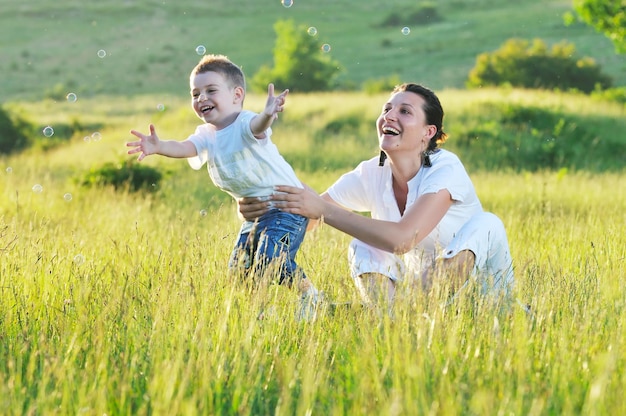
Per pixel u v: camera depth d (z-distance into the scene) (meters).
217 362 5.19
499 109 34.91
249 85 59.75
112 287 6.38
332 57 73.62
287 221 6.91
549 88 52.31
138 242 8.45
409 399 4.50
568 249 8.96
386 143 6.70
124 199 18.56
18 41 82.88
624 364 5.21
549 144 30.72
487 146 30.84
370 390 4.73
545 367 5.20
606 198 18.75
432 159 6.85
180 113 40.69
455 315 5.79
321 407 4.72
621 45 36.53
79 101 60.34
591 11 36.34
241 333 5.64
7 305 6.41
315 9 96.81
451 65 69.06
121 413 4.57
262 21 91.12
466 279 6.38
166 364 4.91
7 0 97.06
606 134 33.19
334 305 6.41
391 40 80.62
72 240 8.40
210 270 6.73
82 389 4.59
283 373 5.03
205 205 20.27
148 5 96.00
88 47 81.00
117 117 48.38
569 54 53.44
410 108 6.67
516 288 6.21
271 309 6.05
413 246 6.29
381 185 7.11
